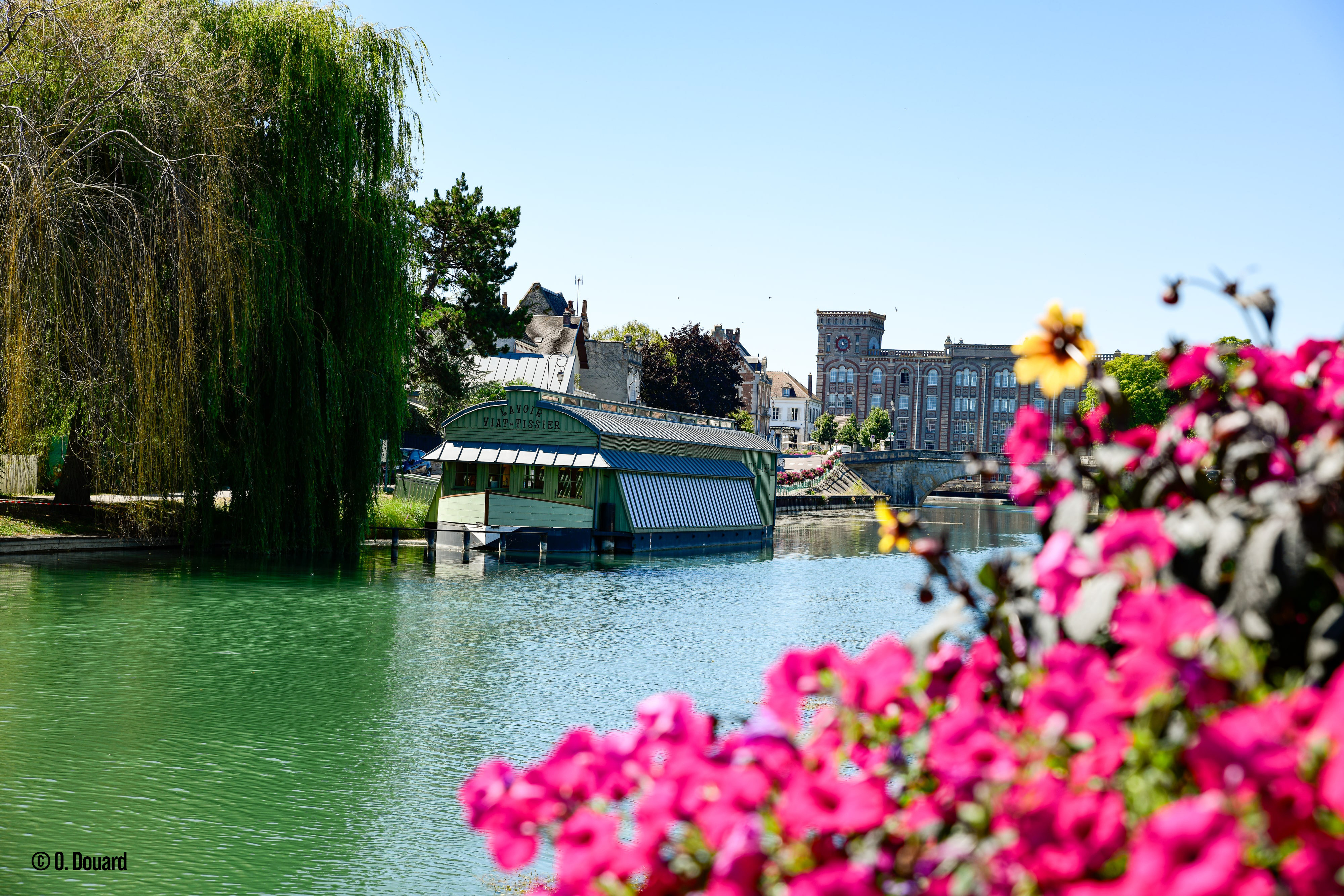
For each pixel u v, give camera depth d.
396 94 32.81
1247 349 3.24
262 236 29.38
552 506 42.72
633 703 17.12
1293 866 1.85
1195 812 1.88
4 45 26.55
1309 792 1.88
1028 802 2.21
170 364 27.23
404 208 33.50
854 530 68.56
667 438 47.56
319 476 31.56
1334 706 1.89
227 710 15.52
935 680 3.23
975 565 39.94
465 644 21.45
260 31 30.67
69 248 26.44
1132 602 2.35
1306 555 2.39
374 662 19.36
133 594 24.86
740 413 113.62
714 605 29.25
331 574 30.64
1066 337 3.32
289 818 11.31
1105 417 3.45
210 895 9.30
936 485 119.19
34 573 27.06
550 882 9.59
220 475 30.44
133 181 28.17
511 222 63.59
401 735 14.67
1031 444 3.48
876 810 2.48
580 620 25.39
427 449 66.25
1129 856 2.12
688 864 2.74
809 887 2.32
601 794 2.95
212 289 27.42
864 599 31.53
